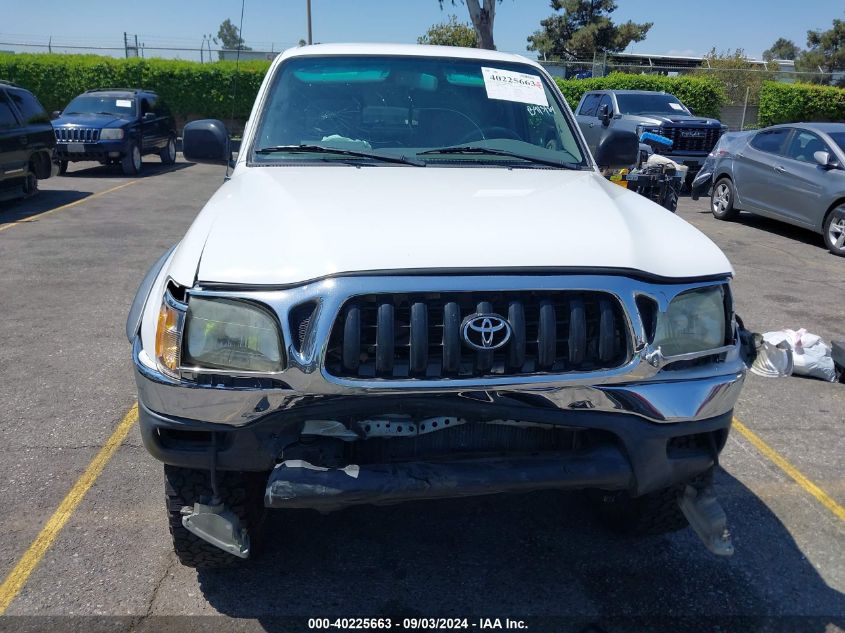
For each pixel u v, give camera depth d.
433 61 4.12
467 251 2.42
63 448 4.06
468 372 2.38
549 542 3.34
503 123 3.95
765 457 4.18
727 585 3.07
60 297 6.84
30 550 3.17
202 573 3.06
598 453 2.53
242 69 25.16
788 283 8.14
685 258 2.63
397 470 2.41
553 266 2.43
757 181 11.23
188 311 2.39
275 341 2.34
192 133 4.05
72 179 15.54
